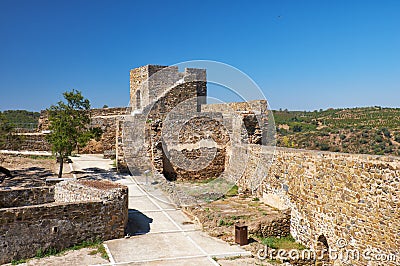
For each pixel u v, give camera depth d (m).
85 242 10.47
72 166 21.30
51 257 9.60
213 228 11.88
